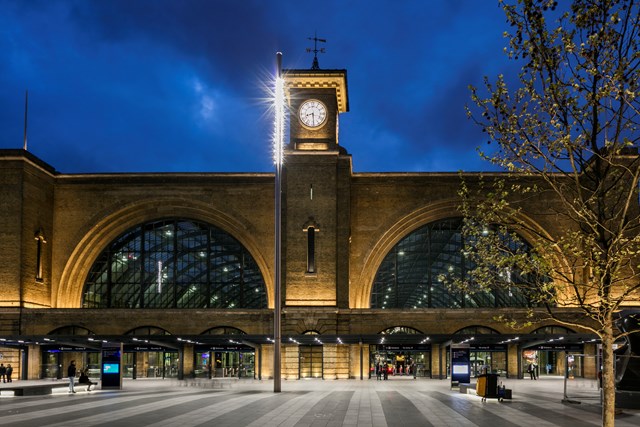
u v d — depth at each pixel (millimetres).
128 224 64875
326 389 42094
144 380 55969
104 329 59531
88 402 31844
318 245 59031
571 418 24859
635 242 15578
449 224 64500
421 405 29922
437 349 58938
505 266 17891
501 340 53781
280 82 38406
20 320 57469
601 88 14930
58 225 63312
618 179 15844
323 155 60094
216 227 65000
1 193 58219
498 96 16141
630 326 30516
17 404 31016
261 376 56969
